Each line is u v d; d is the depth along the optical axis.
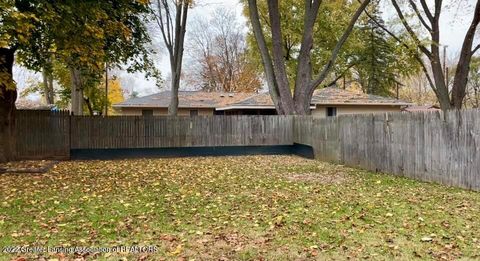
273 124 16.61
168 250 4.09
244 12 25.62
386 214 5.52
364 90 36.22
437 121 8.57
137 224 5.11
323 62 25.53
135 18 12.98
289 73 26.39
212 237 4.53
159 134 15.62
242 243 4.30
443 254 3.87
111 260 3.80
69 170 10.95
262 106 23.45
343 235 4.54
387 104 23.98
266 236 4.55
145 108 26.16
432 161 8.72
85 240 4.41
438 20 16.59
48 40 9.87
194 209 5.97
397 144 9.95
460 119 7.92
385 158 10.41
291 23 24.75
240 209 5.96
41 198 6.80
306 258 3.83
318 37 25.19
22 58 10.92
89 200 6.64
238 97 28.92
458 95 16.41
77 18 9.04
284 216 5.46
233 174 10.10
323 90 25.98
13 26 7.58
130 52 13.41
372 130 11.01
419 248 4.06
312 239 4.41
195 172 10.58
